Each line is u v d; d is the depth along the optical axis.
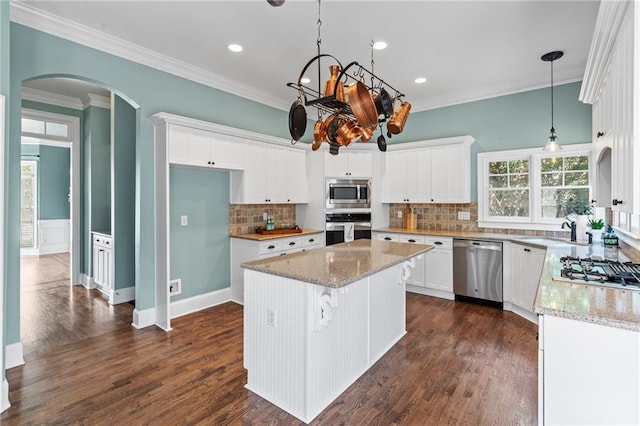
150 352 2.84
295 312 2.03
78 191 5.08
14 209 2.63
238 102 4.38
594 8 2.60
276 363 2.14
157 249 3.48
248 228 4.61
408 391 2.27
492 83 4.24
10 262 2.62
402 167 5.00
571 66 3.71
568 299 1.51
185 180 3.85
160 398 2.19
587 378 1.34
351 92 1.69
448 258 4.30
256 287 2.25
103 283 4.61
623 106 1.62
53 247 8.34
